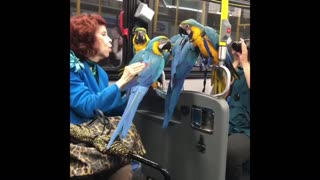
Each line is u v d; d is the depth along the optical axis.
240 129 2.28
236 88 2.26
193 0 2.63
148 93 1.98
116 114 1.56
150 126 1.99
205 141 1.64
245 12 2.96
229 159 2.21
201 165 1.67
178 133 1.80
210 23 2.78
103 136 1.38
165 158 1.90
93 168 1.35
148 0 2.35
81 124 1.40
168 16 2.49
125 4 2.23
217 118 1.55
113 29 2.22
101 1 2.16
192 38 1.64
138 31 1.88
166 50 1.52
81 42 1.40
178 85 1.66
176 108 1.81
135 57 1.51
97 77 1.50
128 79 1.40
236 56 2.17
